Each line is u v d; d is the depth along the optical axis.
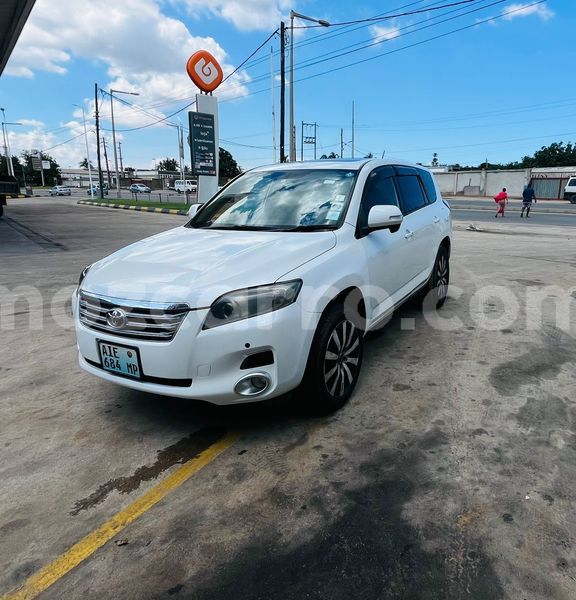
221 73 17.00
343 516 2.33
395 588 1.92
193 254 3.18
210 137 17.05
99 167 44.44
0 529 2.29
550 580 1.93
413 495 2.46
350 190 3.84
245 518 2.33
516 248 11.48
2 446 2.99
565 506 2.35
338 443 2.96
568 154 82.25
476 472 2.63
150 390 2.79
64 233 15.08
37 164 84.00
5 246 12.12
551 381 3.76
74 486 2.60
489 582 1.93
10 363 4.37
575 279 7.59
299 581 1.96
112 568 2.05
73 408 3.48
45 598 1.91
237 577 1.99
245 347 2.68
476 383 3.74
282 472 2.69
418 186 5.35
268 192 4.12
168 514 2.37
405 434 3.04
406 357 4.31
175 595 1.91
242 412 3.37
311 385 3.07
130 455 2.88
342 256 3.31
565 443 2.89
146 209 27.14
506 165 89.19
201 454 2.88
